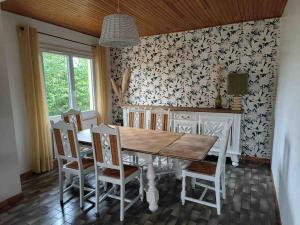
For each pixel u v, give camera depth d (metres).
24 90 3.20
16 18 3.07
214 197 2.57
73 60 4.10
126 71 4.55
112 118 5.06
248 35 3.52
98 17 3.25
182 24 3.62
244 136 3.77
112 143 2.12
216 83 3.86
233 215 2.23
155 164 3.58
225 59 3.74
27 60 3.12
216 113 3.55
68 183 2.92
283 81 2.58
